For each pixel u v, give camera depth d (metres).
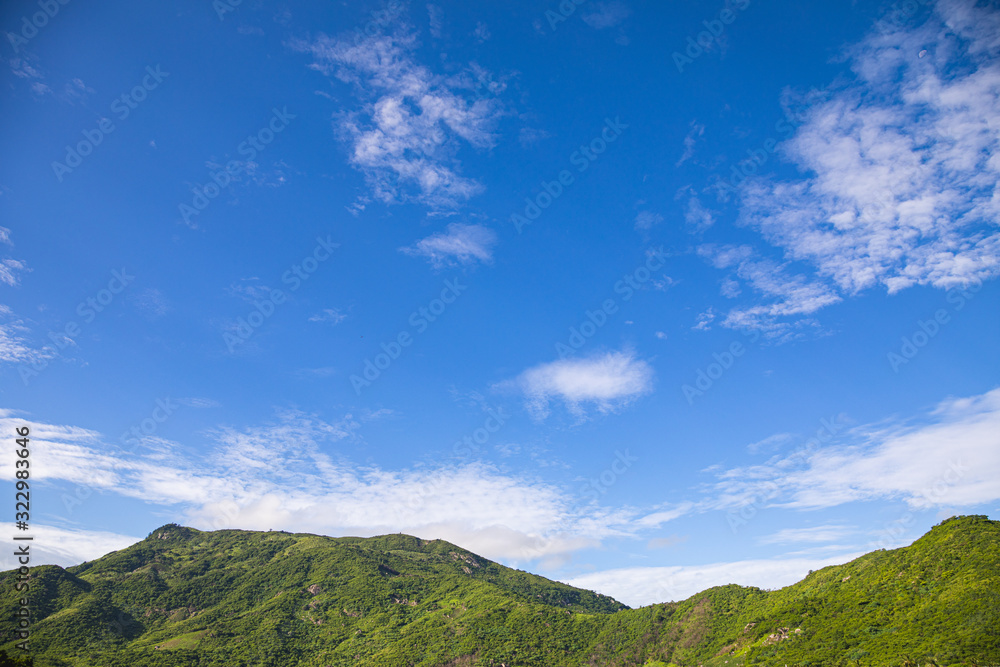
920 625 150.12
